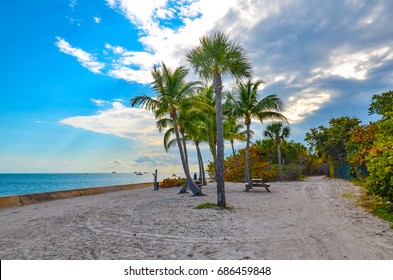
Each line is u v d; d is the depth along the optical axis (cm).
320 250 570
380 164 895
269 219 930
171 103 1831
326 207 1116
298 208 1145
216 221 916
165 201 1566
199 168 2945
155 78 1836
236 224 862
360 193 1476
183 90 1803
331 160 3741
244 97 2248
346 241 625
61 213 1241
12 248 666
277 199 1491
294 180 3397
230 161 3872
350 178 2781
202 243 659
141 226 874
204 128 2617
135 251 610
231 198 1583
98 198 2014
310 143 3781
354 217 884
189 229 812
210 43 1242
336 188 1891
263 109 2178
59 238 750
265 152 4281
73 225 928
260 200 1466
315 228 766
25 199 1816
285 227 797
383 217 846
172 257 562
